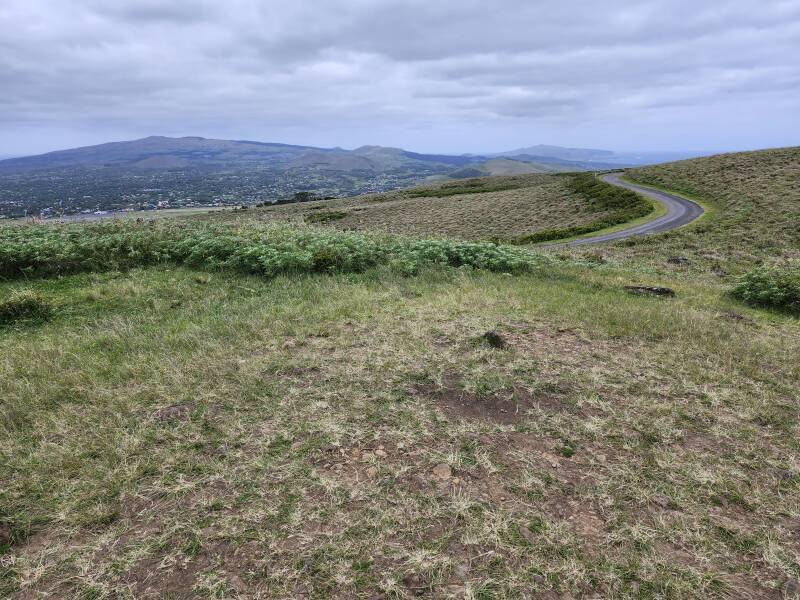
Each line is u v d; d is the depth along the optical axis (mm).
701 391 4637
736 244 27766
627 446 3648
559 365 5098
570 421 3990
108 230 12539
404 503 2951
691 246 28172
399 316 6680
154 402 4160
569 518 2879
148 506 2916
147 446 3502
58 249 9961
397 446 3551
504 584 2396
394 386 4480
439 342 5645
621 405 4316
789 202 35438
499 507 2949
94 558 2543
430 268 10492
